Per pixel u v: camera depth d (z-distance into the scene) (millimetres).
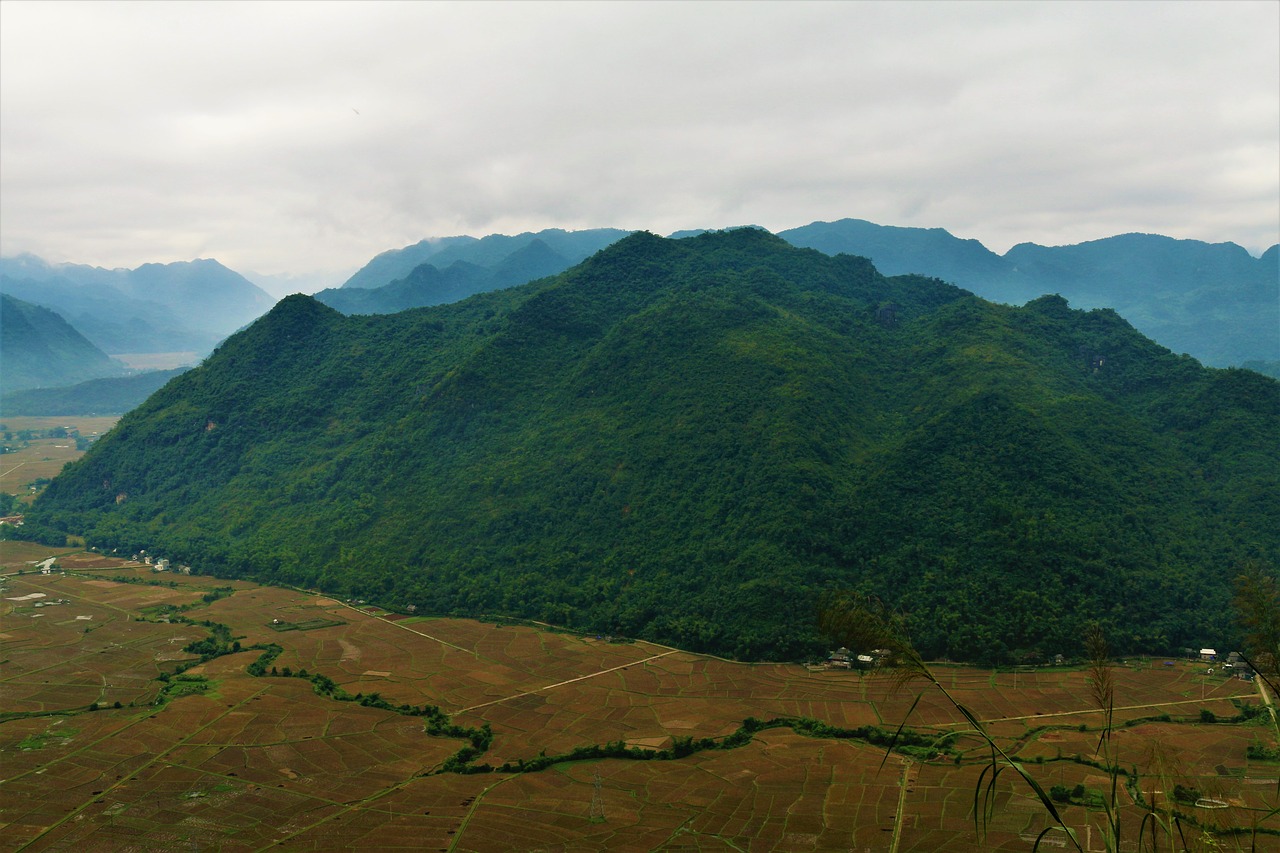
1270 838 82688
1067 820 98562
